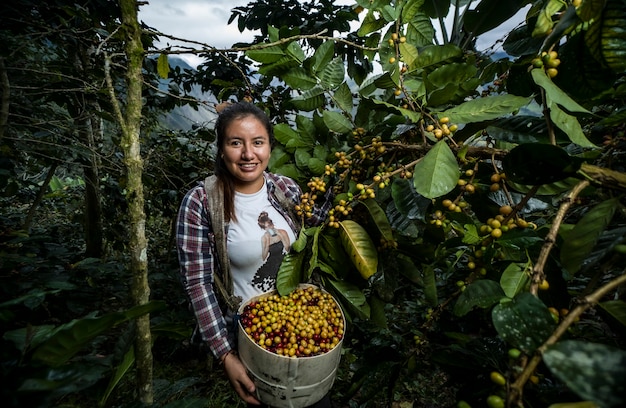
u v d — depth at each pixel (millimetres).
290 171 1677
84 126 2652
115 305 2943
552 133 854
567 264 763
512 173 855
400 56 1302
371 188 1281
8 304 769
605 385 430
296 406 1166
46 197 4344
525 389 817
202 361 2600
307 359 1106
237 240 1330
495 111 981
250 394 1221
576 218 1306
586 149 1019
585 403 484
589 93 900
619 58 801
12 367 683
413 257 1358
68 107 2479
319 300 1365
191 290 1293
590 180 753
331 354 1161
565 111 902
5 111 1742
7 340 736
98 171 3326
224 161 1332
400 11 1261
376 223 1300
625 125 878
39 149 2367
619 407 404
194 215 1306
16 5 2018
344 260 1386
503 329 621
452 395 2182
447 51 1230
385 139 1459
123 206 3709
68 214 4500
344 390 2225
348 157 1479
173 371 2502
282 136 1646
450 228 1235
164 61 1148
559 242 957
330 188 1531
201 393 2242
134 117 921
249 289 1374
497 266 1069
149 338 979
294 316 1251
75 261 2969
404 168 1216
